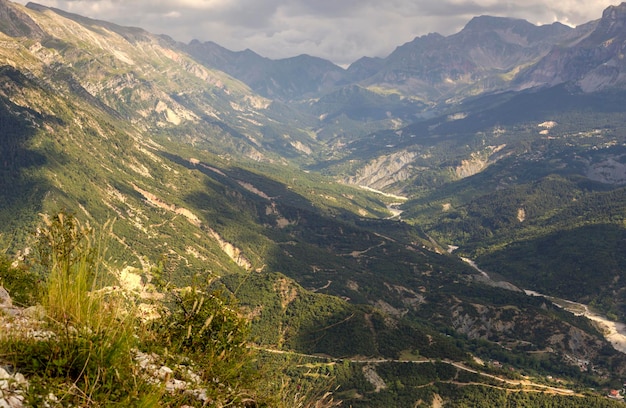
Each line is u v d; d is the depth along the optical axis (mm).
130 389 6461
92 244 7648
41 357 6457
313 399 7145
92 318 7062
